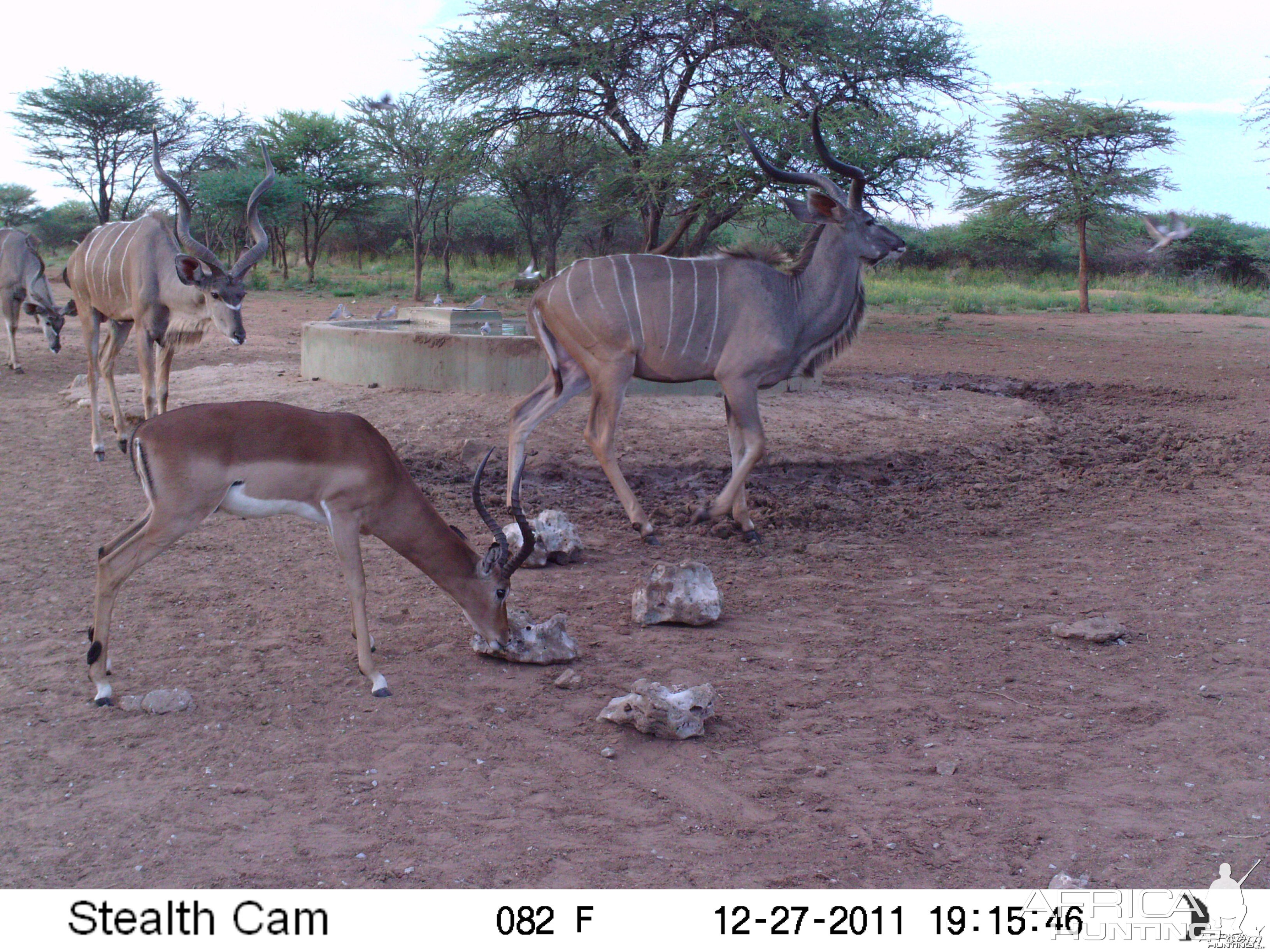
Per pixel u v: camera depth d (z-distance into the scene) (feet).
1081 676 16.38
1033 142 94.89
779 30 62.85
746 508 23.86
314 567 20.72
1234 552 22.86
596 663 16.69
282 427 14.57
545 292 23.85
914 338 68.74
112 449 30.12
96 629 14.35
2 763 12.86
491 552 15.56
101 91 107.86
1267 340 70.54
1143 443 35.47
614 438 23.71
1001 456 32.96
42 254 137.69
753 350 23.18
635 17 65.36
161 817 11.80
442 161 74.13
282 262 121.08
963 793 12.77
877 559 22.62
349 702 14.94
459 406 32.42
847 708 15.17
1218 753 13.83
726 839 11.69
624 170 69.26
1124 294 113.39
